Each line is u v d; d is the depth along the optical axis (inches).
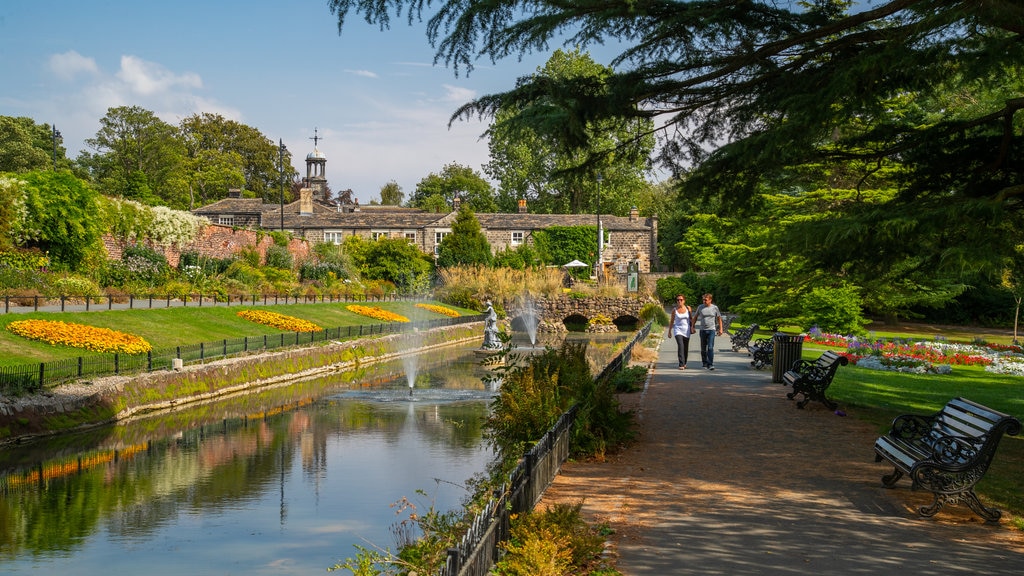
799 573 247.0
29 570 367.9
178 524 433.4
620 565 253.8
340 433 681.0
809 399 583.8
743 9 414.6
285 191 4338.1
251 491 498.0
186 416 754.8
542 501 328.8
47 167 2945.4
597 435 434.3
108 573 363.6
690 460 412.8
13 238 1193.4
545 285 2144.4
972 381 798.5
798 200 1042.1
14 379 638.5
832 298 1437.0
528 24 405.1
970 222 356.8
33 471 547.5
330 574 356.5
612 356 1055.6
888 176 516.1
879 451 370.6
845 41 416.5
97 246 1341.0
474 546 204.4
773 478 374.0
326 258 2169.0
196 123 4020.7
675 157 507.2
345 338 1267.2
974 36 368.2
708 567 252.4
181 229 1654.8
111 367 785.6
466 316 1859.0
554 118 418.3
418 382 1028.5
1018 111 529.3
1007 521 307.3
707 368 857.5
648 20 416.2
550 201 3112.7
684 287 2503.7
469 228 2486.5
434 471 546.9
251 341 1037.8
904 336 1572.3
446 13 401.1
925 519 309.3
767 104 441.4
